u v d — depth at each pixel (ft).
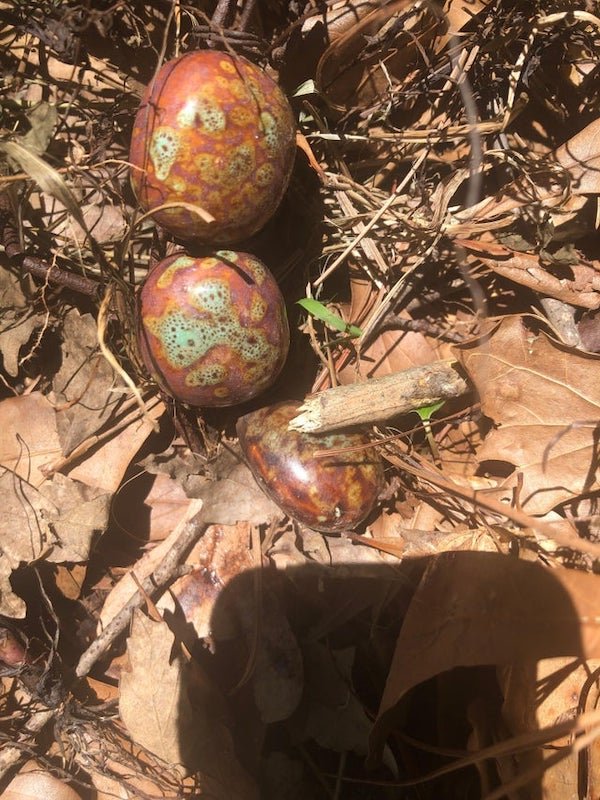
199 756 0.59
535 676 0.56
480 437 0.65
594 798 0.55
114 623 0.62
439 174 0.68
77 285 0.62
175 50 0.61
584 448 0.60
